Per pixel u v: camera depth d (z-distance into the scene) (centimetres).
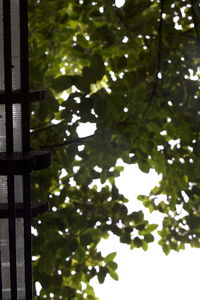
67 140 598
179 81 628
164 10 652
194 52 640
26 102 233
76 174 607
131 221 639
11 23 234
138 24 634
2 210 246
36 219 568
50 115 491
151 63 624
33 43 736
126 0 618
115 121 554
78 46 696
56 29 740
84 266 623
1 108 243
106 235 663
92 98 470
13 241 246
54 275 594
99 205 639
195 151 620
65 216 575
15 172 232
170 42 643
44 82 537
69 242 571
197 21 647
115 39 672
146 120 577
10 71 229
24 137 239
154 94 620
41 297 630
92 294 660
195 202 676
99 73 459
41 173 601
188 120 620
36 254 568
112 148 564
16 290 255
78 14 709
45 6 716
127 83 591
